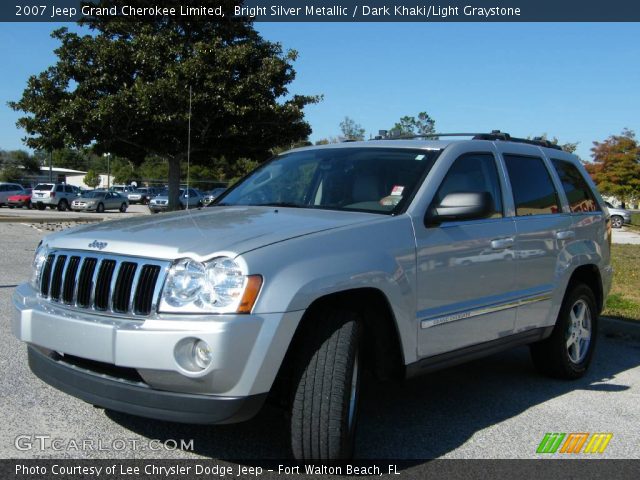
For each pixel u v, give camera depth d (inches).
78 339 127.3
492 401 192.5
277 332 121.5
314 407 127.5
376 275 140.0
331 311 133.7
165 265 124.7
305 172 187.8
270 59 743.7
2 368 194.1
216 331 116.9
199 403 119.5
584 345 223.9
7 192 1584.6
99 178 3344.0
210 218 155.1
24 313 139.3
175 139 762.8
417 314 152.1
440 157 173.6
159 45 724.7
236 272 121.6
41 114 748.0
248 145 800.9
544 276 198.5
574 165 234.1
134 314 125.9
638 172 1984.5
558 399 196.9
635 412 186.5
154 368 119.3
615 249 738.8
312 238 135.0
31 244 569.0
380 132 215.8
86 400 129.7
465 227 169.5
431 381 212.5
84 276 134.8
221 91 713.0
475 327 170.9
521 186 198.2
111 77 734.5
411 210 157.5
